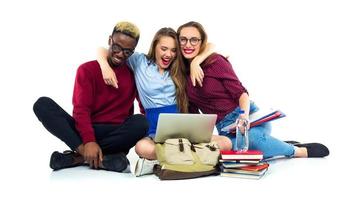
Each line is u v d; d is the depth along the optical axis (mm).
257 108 3543
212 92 3414
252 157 2973
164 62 3424
